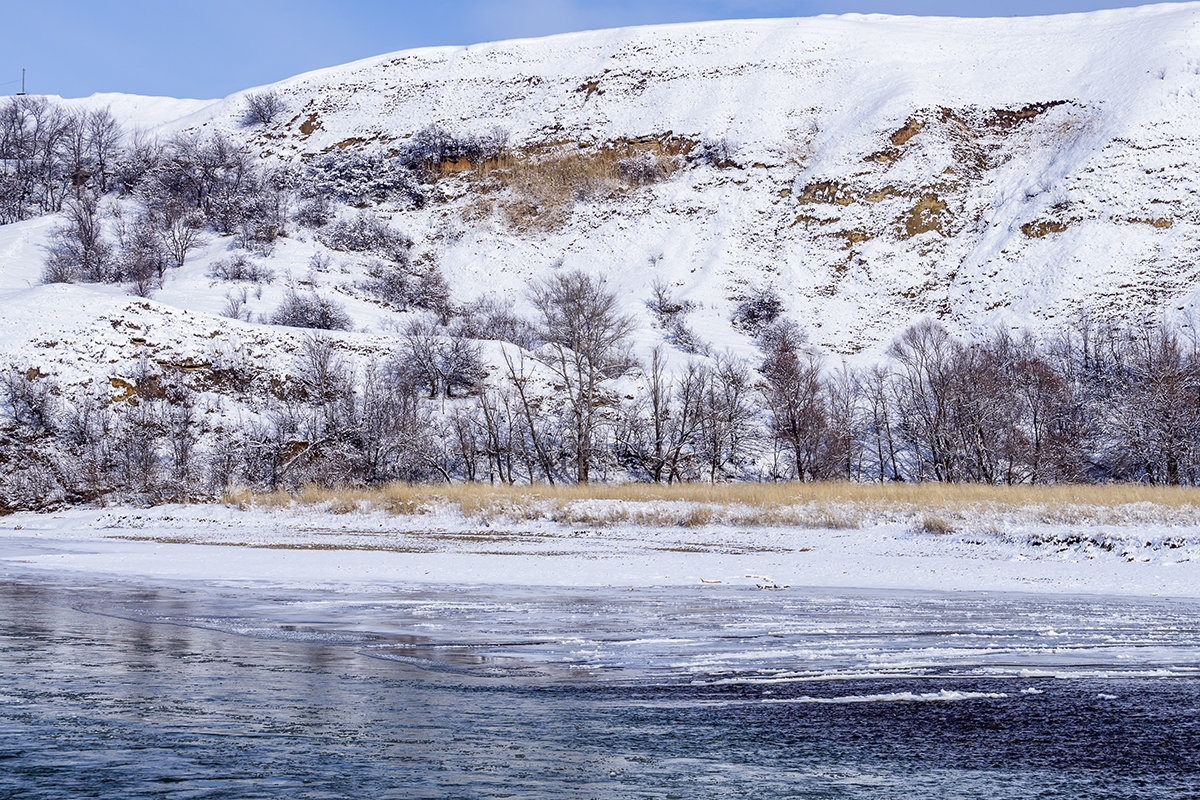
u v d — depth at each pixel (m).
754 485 41.03
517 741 6.58
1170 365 55.59
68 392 54.56
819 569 21.94
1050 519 31.67
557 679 8.95
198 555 25.69
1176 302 80.56
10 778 5.58
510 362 66.56
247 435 53.81
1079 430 56.81
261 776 5.65
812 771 5.88
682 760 6.12
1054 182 97.94
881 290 95.19
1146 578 19.61
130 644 10.96
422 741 6.56
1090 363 68.94
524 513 37.22
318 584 18.45
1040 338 79.31
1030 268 90.12
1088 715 7.41
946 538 29.05
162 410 55.25
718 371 68.81
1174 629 12.30
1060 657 10.13
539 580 19.31
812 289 96.62
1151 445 52.41
